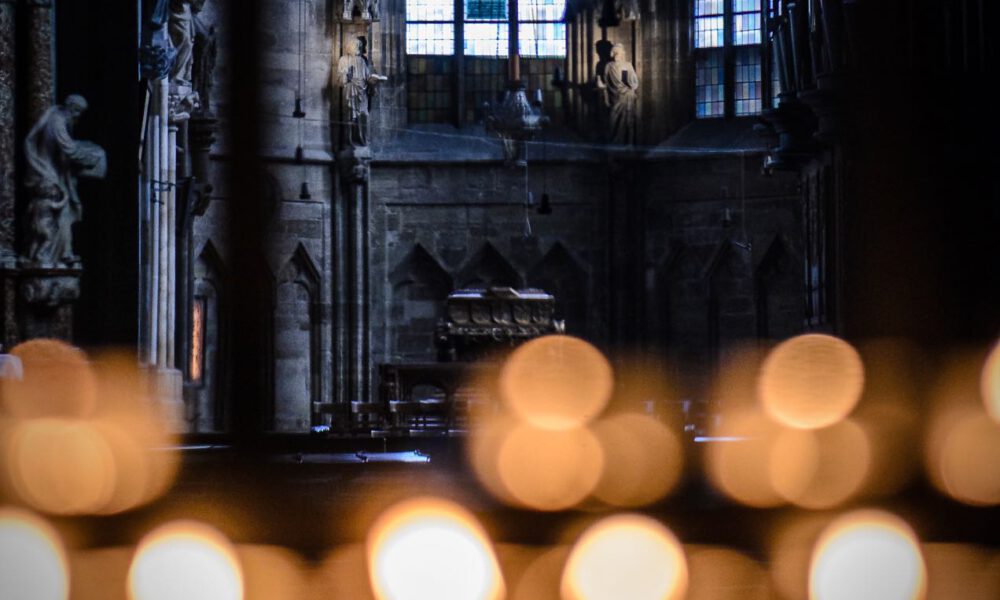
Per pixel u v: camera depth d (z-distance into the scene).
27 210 32.59
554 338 48.97
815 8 41.66
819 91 36.59
